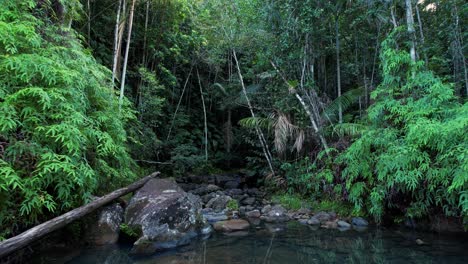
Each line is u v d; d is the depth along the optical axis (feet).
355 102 22.95
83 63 13.37
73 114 10.86
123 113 16.61
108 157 14.58
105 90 14.58
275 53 22.31
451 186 11.69
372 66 23.21
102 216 13.03
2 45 10.72
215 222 16.62
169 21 31.42
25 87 10.24
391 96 16.02
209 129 39.40
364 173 15.69
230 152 37.65
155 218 13.30
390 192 15.29
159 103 27.02
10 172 8.98
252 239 13.75
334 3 21.01
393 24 19.04
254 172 29.32
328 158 19.02
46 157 9.64
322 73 24.59
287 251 12.01
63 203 10.82
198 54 34.73
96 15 25.29
